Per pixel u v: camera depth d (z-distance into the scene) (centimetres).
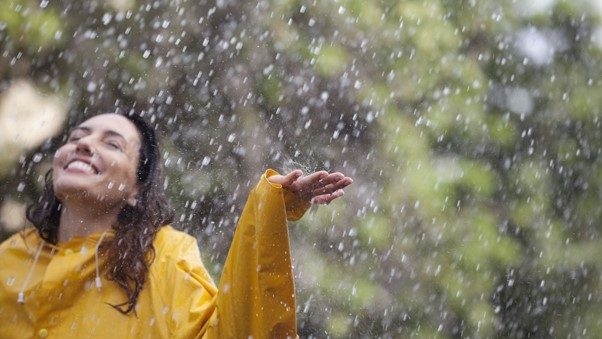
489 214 2220
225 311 659
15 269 716
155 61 1659
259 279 655
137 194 739
